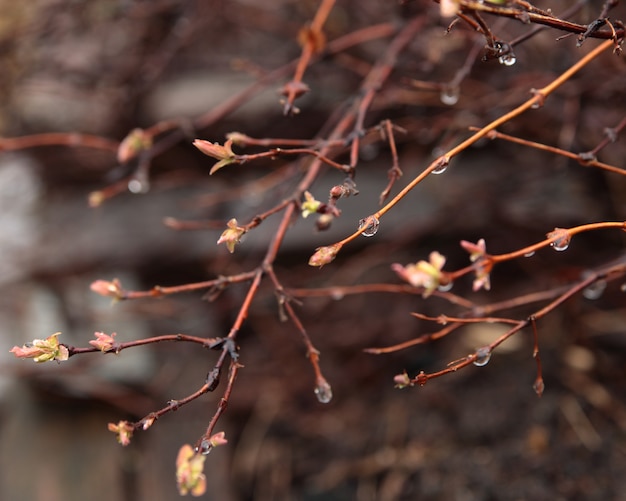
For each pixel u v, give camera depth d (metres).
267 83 0.54
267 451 0.63
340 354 0.67
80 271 0.68
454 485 0.57
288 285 0.66
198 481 0.35
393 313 0.68
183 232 0.69
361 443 0.62
